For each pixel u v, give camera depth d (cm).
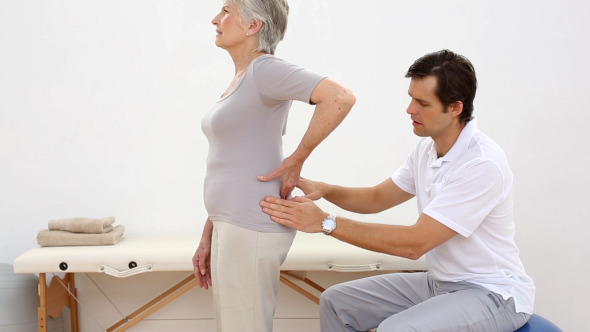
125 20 313
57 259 256
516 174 313
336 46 315
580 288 312
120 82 314
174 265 257
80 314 318
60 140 314
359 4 314
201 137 316
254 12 172
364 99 315
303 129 315
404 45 314
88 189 316
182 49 314
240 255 169
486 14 311
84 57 313
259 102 168
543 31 310
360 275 316
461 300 183
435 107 184
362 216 318
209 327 320
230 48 178
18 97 312
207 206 176
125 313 320
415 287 212
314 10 315
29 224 315
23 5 310
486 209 183
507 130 312
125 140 315
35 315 288
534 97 311
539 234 313
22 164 314
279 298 319
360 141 317
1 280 282
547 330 186
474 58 312
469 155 187
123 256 257
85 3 312
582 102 310
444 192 184
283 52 316
